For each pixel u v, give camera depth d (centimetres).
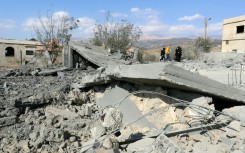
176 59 2464
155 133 563
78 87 934
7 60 3422
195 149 495
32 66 1841
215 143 516
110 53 2008
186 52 3038
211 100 628
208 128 566
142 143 521
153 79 597
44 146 535
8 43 3447
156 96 693
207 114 589
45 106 809
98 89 905
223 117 603
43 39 2438
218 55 2917
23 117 709
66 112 751
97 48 2038
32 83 1109
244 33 3631
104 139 517
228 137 537
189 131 552
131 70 677
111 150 470
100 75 842
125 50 2828
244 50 3638
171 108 655
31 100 791
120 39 2838
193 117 602
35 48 3562
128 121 693
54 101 835
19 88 986
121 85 812
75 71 1536
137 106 730
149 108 701
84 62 1750
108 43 2823
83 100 861
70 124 673
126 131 640
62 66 1727
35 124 665
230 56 2814
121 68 726
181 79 594
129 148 520
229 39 3894
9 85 1043
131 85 784
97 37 2853
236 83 1241
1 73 1414
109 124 638
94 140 543
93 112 781
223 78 1419
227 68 1886
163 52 2527
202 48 3509
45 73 1423
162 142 490
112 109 677
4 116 684
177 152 466
